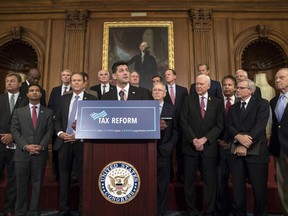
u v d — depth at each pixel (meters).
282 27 6.06
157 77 4.07
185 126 3.07
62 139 3.03
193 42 5.95
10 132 3.22
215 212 3.15
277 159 2.89
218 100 3.16
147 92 3.05
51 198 3.43
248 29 6.06
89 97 3.24
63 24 6.11
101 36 6.03
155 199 2.05
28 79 4.15
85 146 2.11
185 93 4.06
